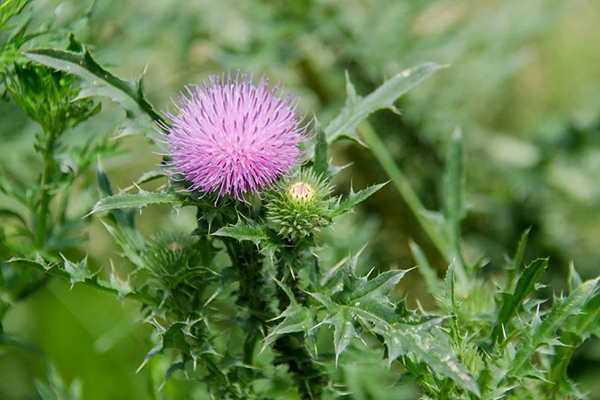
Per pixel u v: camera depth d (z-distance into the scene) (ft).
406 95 25.82
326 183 13.94
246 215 13.52
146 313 14.83
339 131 15.06
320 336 19.76
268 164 13.20
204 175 13.03
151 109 14.30
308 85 25.71
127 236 15.17
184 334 13.62
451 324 13.17
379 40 25.11
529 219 26.27
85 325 23.29
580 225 26.89
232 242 13.83
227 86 13.47
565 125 27.81
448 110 26.37
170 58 24.79
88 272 13.92
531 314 15.28
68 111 15.55
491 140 27.91
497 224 26.55
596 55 32.45
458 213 18.34
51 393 17.90
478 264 17.46
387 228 25.93
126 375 22.93
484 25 27.20
